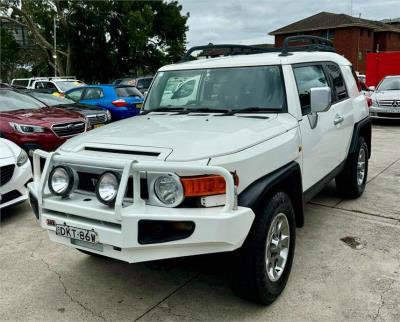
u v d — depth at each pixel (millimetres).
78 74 37281
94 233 2887
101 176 2844
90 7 34125
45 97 10969
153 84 4613
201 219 2662
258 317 3113
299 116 3822
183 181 2717
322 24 52594
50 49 36344
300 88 4023
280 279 3322
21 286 3631
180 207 2773
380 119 13961
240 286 3090
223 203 2803
